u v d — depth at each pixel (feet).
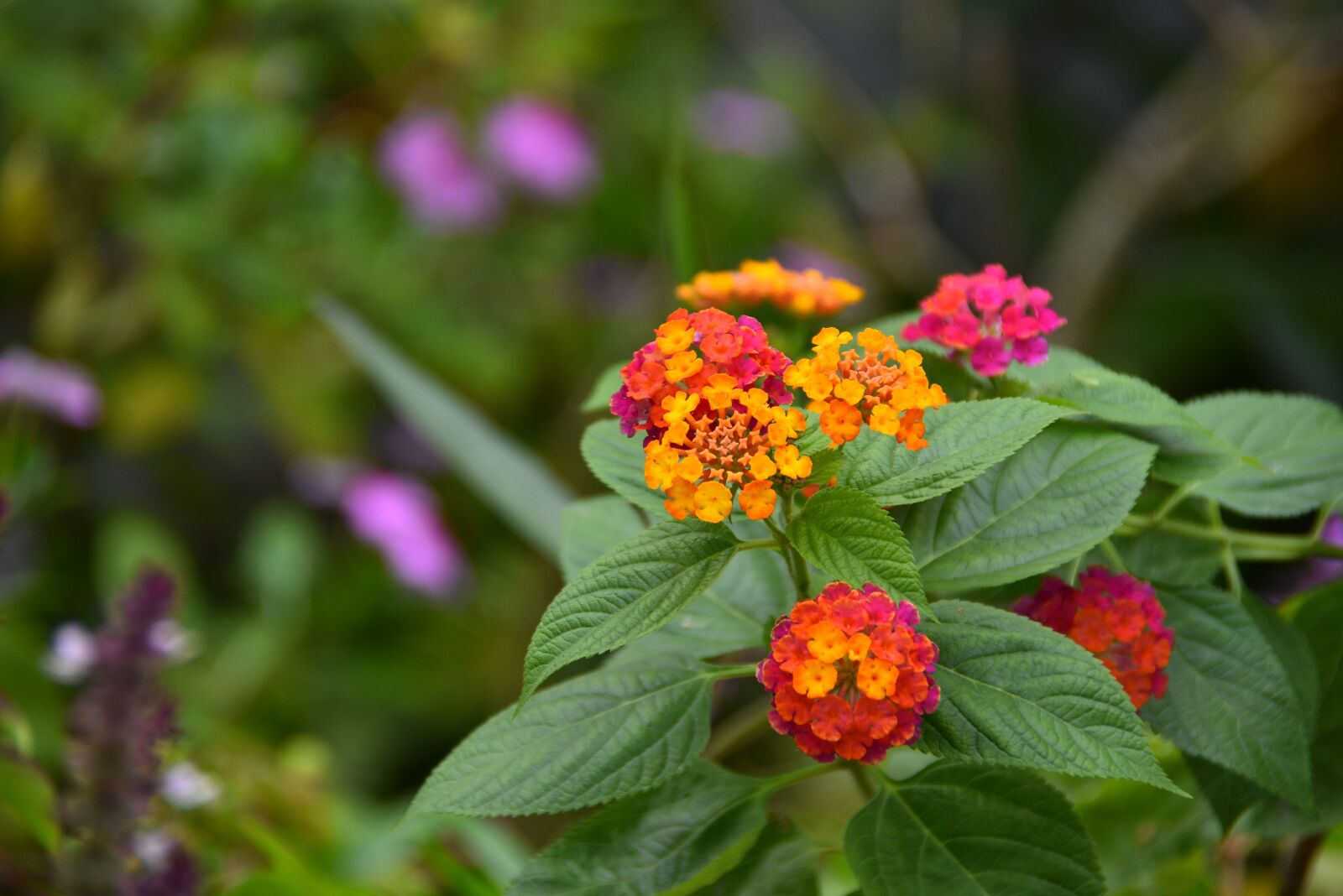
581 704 1.80
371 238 4.00
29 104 3.51
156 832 2.04
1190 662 1.87
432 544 3.81
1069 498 1.82
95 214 3.67
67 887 1.93
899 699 1.70
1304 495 1.93
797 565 1.77
